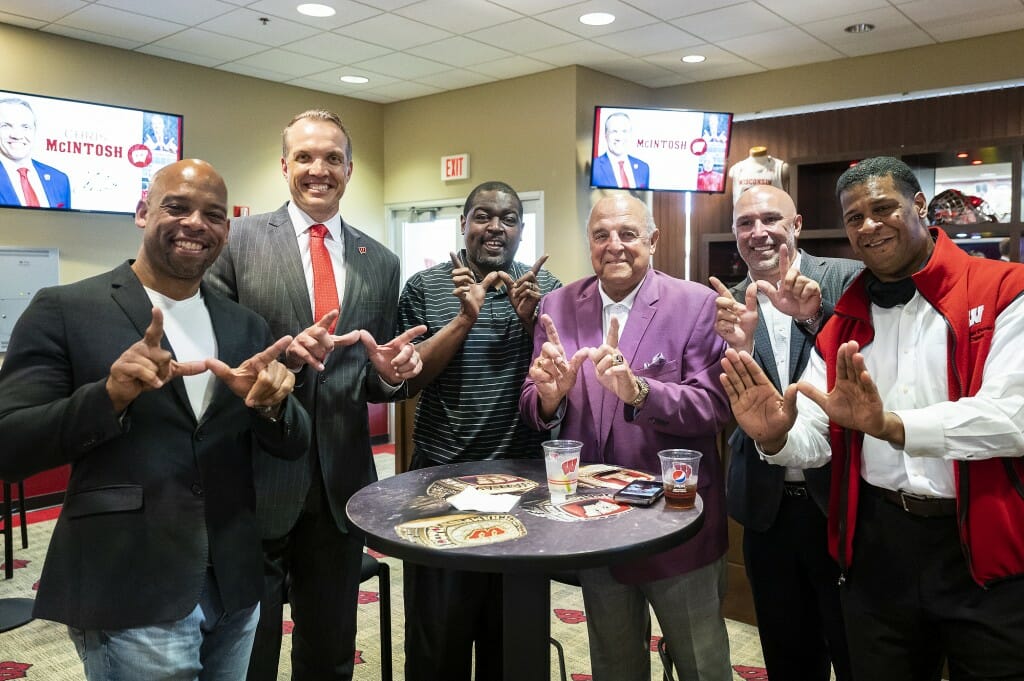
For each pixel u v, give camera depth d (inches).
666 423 71.6
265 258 81.0
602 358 69.7
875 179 61.4
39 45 202.2
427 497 65.2
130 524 55.9
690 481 61.2
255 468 75.8
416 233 287.3
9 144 191.0
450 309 92.9
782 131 246.5
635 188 235.6
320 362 65.7
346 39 211.0
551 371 73.0
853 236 63.2
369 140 285.7
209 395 62.4
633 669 77.2
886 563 62.7
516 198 96.7
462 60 230.8
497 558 50.1
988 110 210.5
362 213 285.1
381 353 70.4
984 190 212.5
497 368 90.2
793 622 84.5
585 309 83.0
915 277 61.9
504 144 255.6
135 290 60.0
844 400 57.7
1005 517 57.1
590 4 185.3
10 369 56.2
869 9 189.5
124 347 57.7
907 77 223.1
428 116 275.7
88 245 213.3
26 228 201.2
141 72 222.8
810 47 221.5
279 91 257.1
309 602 81.4
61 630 123.7
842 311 66.8
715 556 74.0
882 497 63.4
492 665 91.8
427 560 51.8
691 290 79.4
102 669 56.4
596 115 231.0
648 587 73.8
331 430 80.2
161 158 219.8
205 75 237.6
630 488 65.4
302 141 82.2
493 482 70.0
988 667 57.7
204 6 184.7
